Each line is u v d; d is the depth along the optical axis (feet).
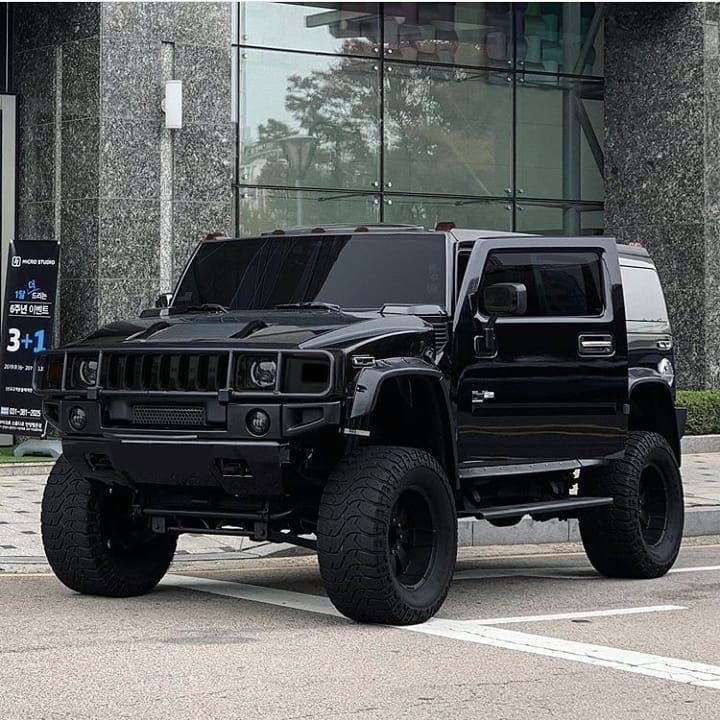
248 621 32.73
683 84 84.79
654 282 44.42
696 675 27.27
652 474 41.81
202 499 34.35
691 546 50.01
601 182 88.63
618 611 34.99
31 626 31.78
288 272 37.70
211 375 31.96
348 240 37.37
